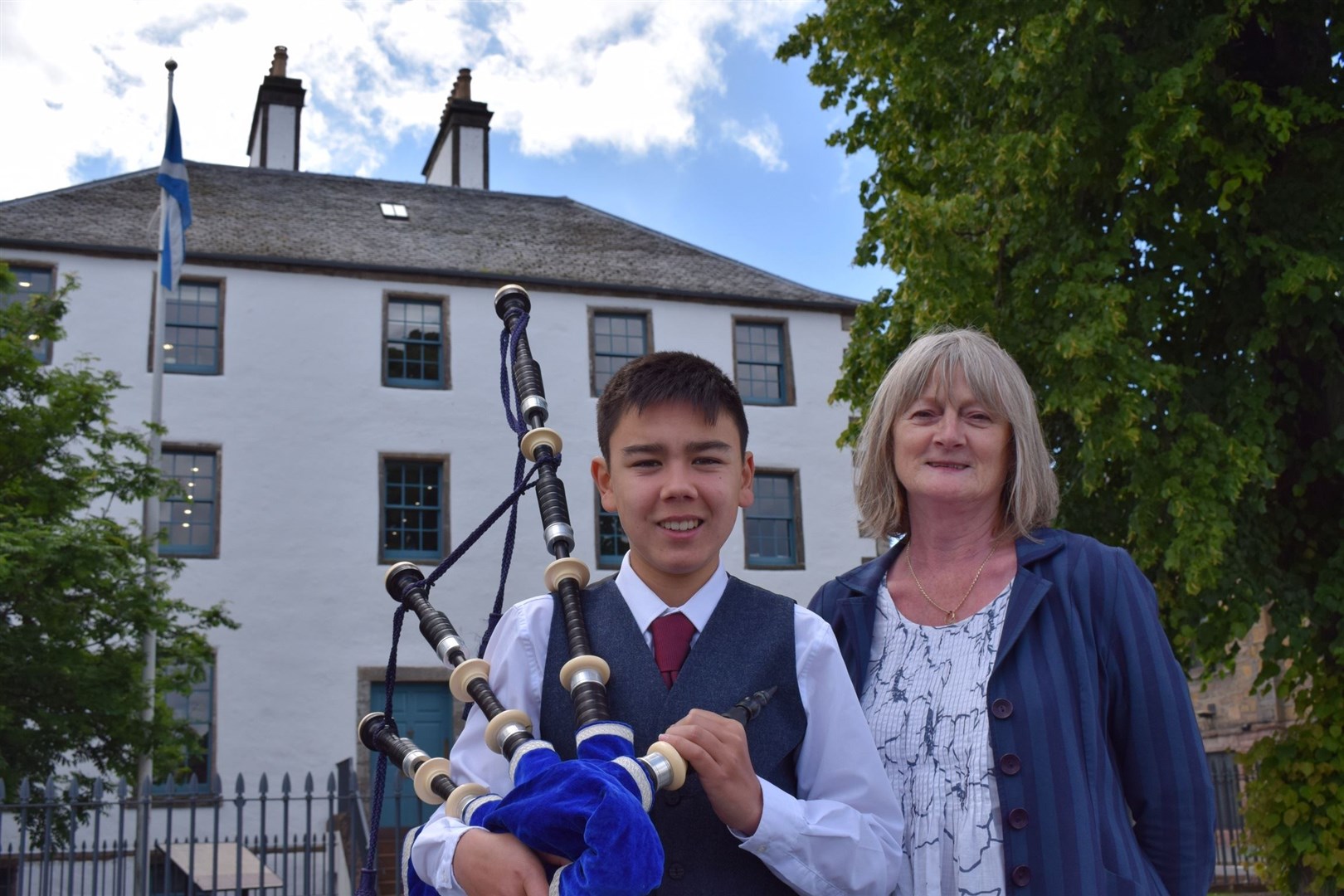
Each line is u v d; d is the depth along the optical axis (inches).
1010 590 88.0
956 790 83.8
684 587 75.5
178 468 624.1
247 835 582.2
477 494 662.5
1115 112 297.0
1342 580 286.0
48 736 395.5
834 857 67.5
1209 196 300.8
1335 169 292.7
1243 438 281.4
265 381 641.6
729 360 733.9
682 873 68.7
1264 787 292.4
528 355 81.0
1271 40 310.8
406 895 71.6
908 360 94.5
